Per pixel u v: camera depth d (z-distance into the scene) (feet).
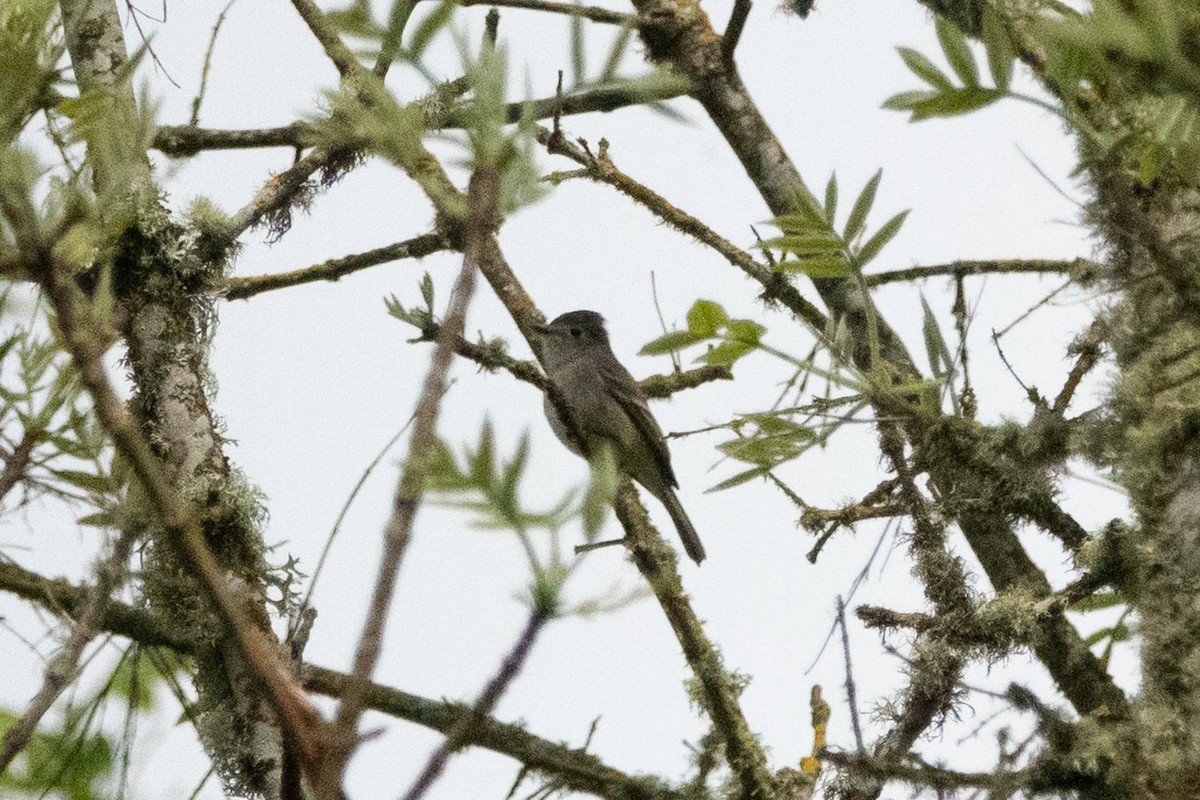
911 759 20.57
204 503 27.61
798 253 21.98
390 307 24.90
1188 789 19.27
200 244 30.50
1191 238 19.07
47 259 10.91
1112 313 21.40
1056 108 15.47
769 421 23.03
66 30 13.02
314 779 10.31
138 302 29.68
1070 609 26.68
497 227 12.46
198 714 25.79
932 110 15.14
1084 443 22.20
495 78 10.91
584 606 9.15
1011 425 24.54
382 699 25.45
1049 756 20.06
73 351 10.85
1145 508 20.83
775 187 35.35
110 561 17.01
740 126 36.06
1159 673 20.12
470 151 10.90
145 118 12.64
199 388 29.48
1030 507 25.95
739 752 26.63
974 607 26.43
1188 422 20.34
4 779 20.65
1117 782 19.60
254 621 26.40
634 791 24.90
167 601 25.71
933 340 24.63
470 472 9.06
